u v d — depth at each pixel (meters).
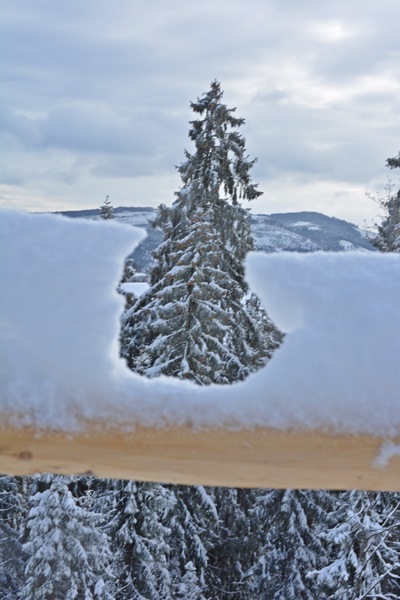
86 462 1.16
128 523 14.30
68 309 1.13
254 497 18.56
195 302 15.51
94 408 1.14
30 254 1.15
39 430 1.13
